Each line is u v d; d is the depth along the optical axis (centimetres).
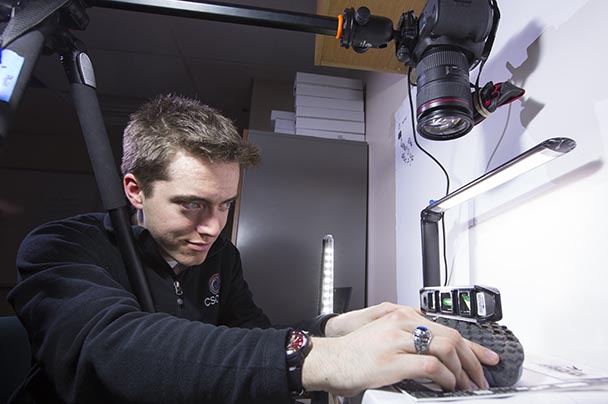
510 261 61
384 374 31
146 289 54
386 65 115
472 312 42
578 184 48
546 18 57
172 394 34
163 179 60
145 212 66
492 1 56
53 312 43
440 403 28
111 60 233
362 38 59
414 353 33
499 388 32
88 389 38
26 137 324
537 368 41
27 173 318
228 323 101
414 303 101
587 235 46
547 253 53
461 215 77
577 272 47
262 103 244
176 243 66
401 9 95
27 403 54
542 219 54
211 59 229
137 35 209
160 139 59
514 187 61
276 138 163
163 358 35
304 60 227
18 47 35
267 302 146
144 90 267
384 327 37
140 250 72
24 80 35
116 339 37
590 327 45
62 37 48
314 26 57
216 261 93
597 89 47
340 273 153
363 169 166
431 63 54
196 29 203
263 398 33
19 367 73
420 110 55
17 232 305
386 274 130
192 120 60
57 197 314
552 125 54
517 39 64
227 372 34
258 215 154
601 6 47
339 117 180
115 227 54
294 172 160
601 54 46
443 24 53
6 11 36
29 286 49
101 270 54
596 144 46
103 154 53
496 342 37
